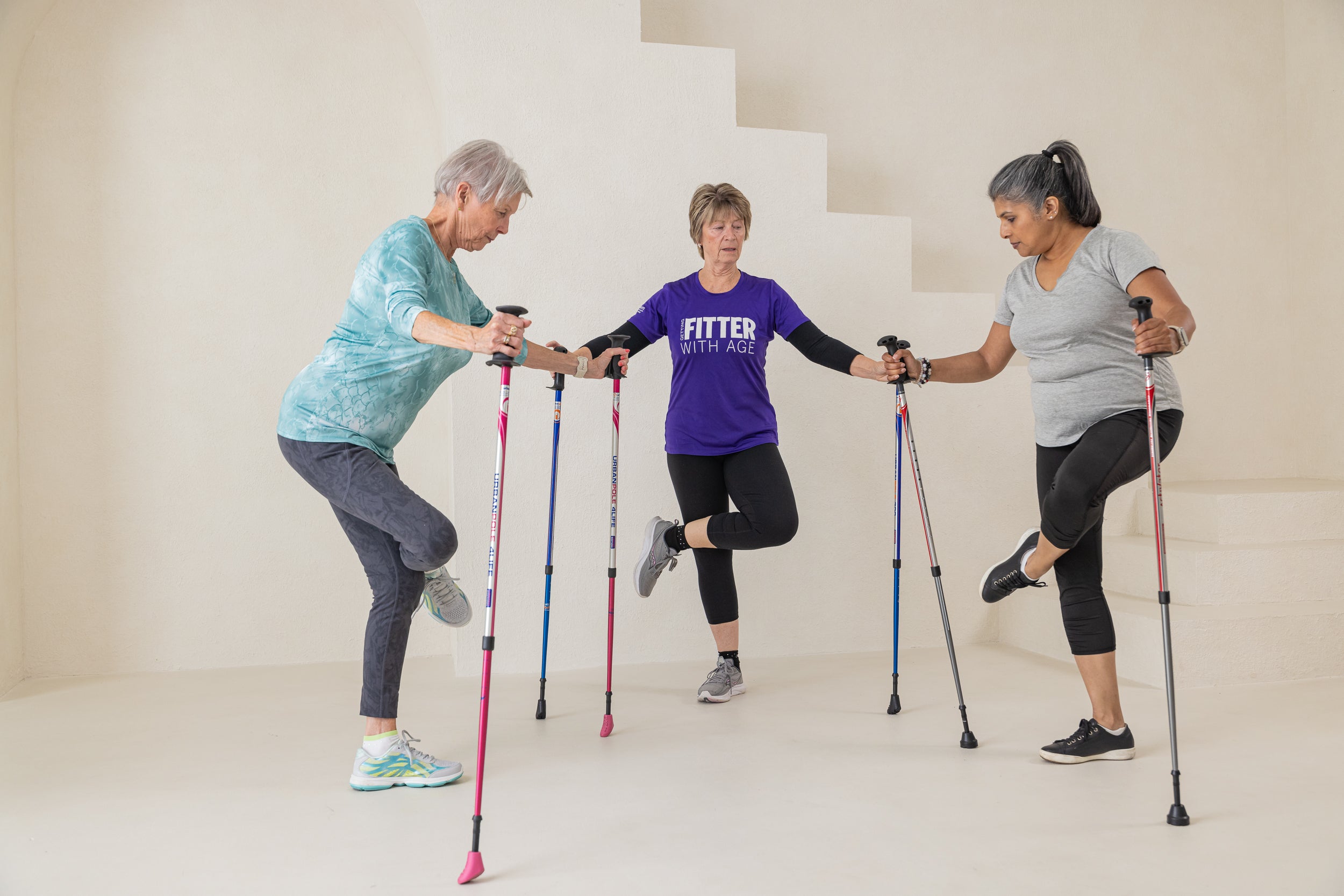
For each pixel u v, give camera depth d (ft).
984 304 11.96
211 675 10.73
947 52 13.34
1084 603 7.40
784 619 11.31
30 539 10.59
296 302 11.32
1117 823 6.05
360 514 6.77
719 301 9.30
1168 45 14.15
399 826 6.14
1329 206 14.02
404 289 6.38
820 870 5.41
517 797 6.66
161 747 7.96
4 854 5.73
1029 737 7.97
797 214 11.39
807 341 9.14
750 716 8.71
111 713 9.07
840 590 11.48
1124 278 6.85
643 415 10.94
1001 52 13.53
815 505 11.41
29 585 10.59
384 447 7.20
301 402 6.86
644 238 10.97
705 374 9.28
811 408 11.39
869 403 11.57
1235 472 14.28
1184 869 5.38
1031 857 5.56
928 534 8.11
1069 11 13.78
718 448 9.27
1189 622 9.45
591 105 10.81
